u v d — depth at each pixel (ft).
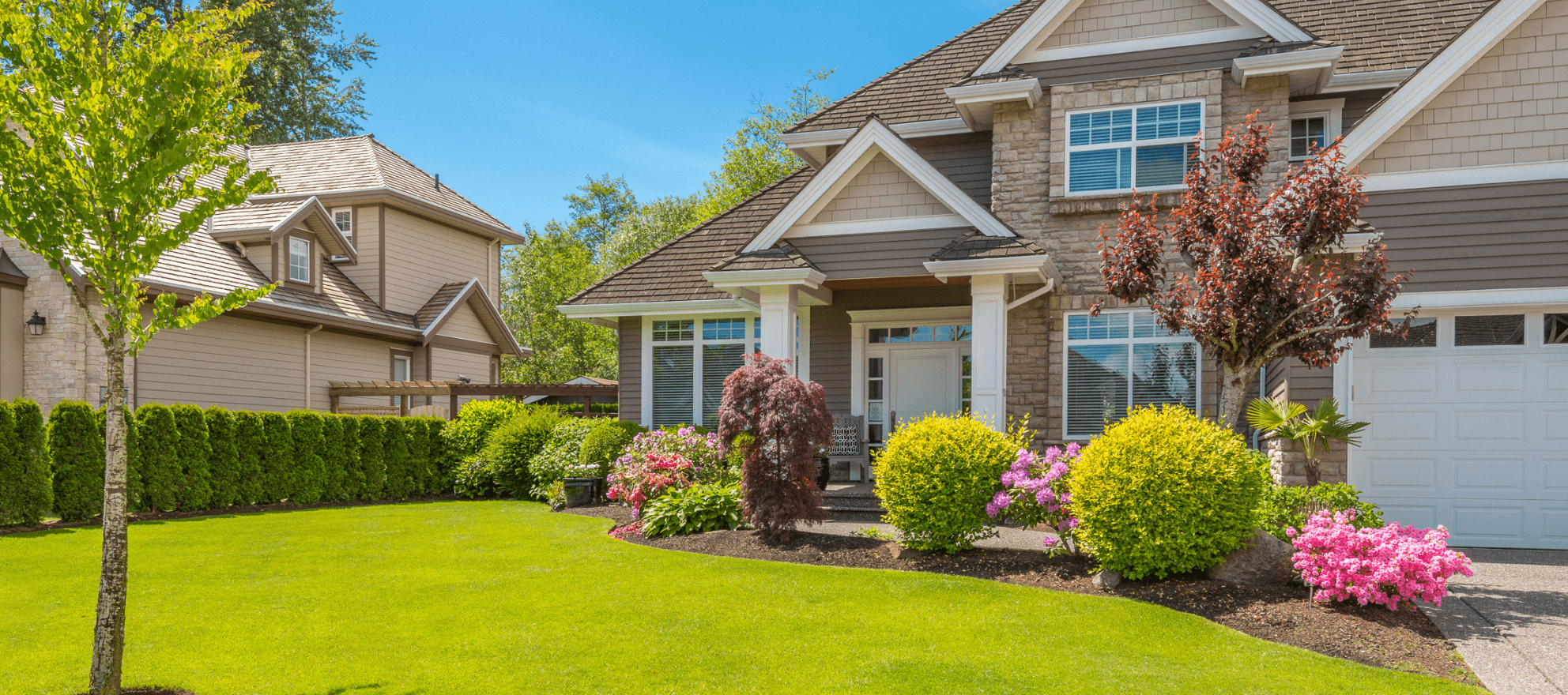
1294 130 44.45
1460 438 33.58
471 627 21.36
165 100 15.76
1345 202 27.61
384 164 80.02
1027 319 42.78
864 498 40.06
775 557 30.07
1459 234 33.06
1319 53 38.68
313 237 66.69
